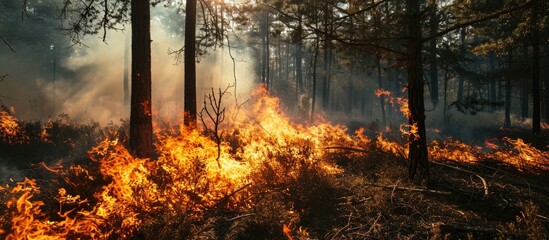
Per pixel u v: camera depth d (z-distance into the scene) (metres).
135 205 4.87
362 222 5.12
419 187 6.48
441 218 5.26
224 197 5.54
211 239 4.53
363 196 5.95
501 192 6.53
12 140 9.92
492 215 5.52
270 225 4.71
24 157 9.27
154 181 5.57
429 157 9.00
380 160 8.34
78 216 4.72
